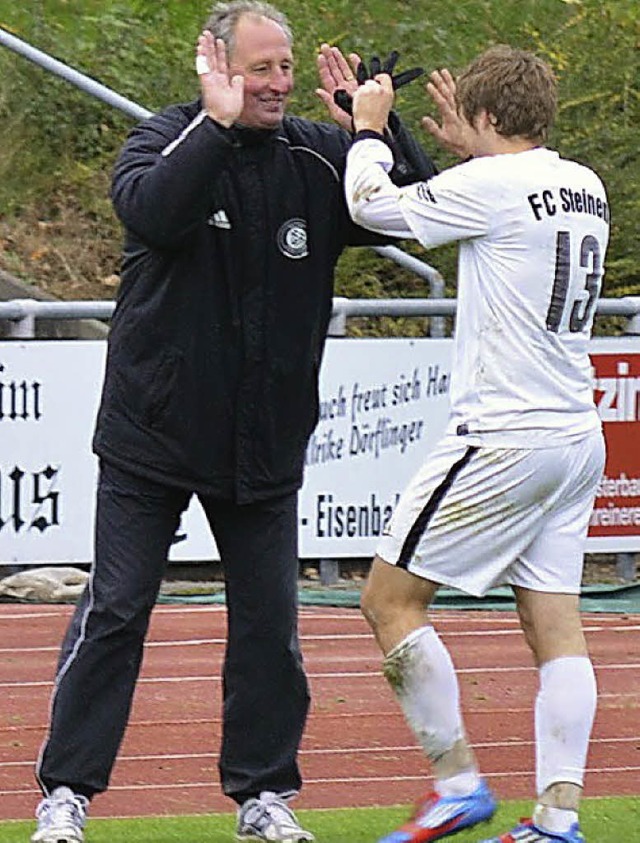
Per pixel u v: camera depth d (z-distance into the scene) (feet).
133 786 60.90
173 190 47.47
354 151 49.67
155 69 137.28
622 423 101.50
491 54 48.93
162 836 53.42
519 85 48.14
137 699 74.43
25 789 60.39
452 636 88.79
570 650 48.32
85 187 134.31
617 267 125.70
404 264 108.17
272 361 50.67
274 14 50.19
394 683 48.52
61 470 96.53
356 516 99.60
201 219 48.85
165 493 51.01
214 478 50.75
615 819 56.13
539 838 47.73
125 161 49.88
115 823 55.11
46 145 135.54
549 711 47.85
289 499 52.29
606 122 130.82
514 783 62.28
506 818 55.21
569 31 137.18
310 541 99.09
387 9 137.69
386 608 48.67
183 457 50.47
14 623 89.97
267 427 51.01
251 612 52.13
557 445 47.06
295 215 50.60
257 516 51.80
